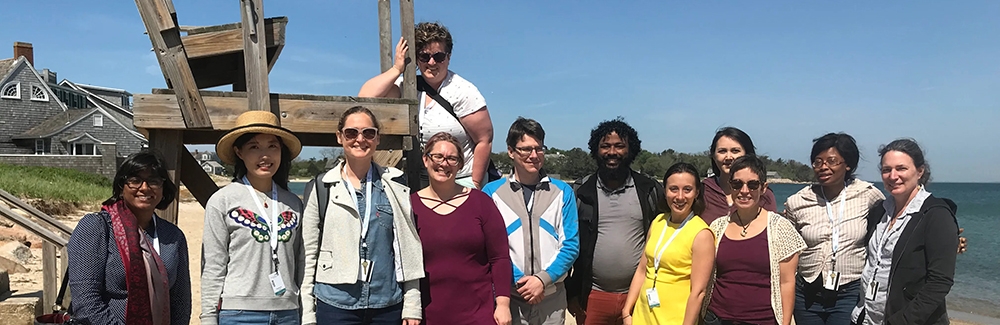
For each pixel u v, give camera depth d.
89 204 16.81
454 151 3.38
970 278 14.22
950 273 3.37
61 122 35.88
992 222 35.00
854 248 3.95
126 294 2.91
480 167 4.36
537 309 3.81
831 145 4.02
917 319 3.40
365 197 3.22
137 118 3.78
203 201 4.41
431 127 4.33
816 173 4.13
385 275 3.16
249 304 2.96
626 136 4.11
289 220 3.16
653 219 4.11
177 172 3.95
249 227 3.03
